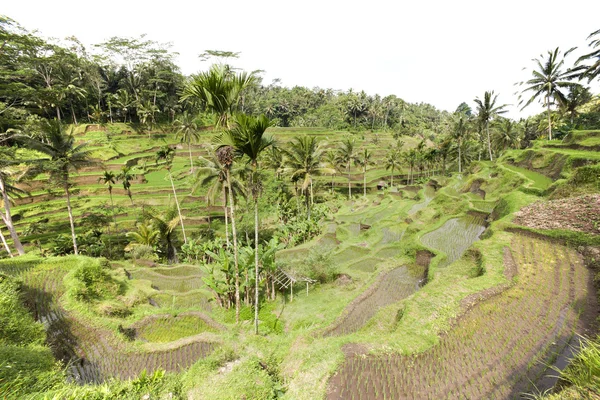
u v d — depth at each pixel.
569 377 5.59
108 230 37.19
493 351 10.12
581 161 27.00
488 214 29.12
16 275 18.45
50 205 40.41
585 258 14.68
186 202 45.94
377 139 88.94
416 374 9.52
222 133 11.93
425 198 45.66
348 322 15.43
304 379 9.54
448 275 16.72
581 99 49.34
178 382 9.31
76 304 15.67
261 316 17.58
